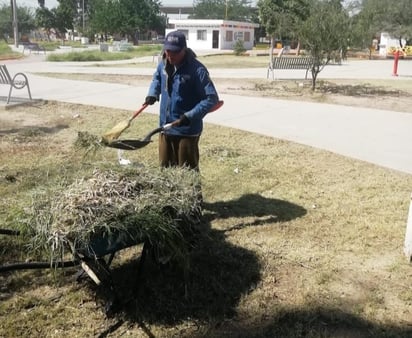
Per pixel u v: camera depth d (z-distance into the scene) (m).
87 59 32.22
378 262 4.41
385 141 8.70
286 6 33.75
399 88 17.27
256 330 3.50
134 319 3.61
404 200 5.82
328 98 14.21
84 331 3.47
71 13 85.25
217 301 3.81
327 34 14.91
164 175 4.02
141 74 20.14
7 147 7.76
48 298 3.82
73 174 4.20
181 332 3.48
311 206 5.61
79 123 9.76
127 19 69.88
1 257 4.32
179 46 4.33
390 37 47.53
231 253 4.48
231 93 14.73
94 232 3.28
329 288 3.99
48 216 3.44
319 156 7.59
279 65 19.02
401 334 3.46
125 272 4.18
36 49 41.12
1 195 5.66
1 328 3.45
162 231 3.47
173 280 4.06
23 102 11.80
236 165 7.03
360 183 6.38
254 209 5.48
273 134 9.02
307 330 3.49
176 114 4.67
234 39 56.59
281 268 4.27
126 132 8.86
